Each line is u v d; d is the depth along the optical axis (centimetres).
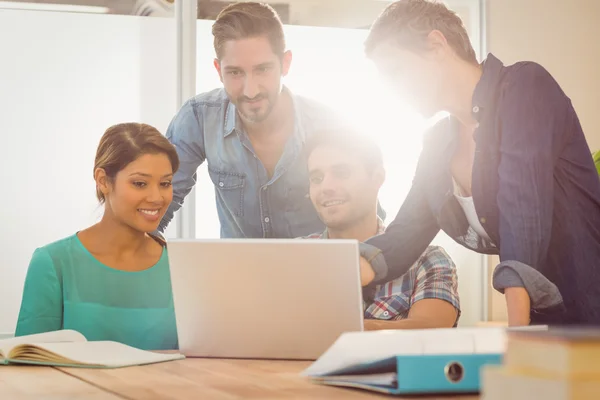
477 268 320
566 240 176
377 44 207
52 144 292
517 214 162
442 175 198
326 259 116
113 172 181
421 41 200
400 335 82
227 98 277
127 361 113
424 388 78
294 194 277
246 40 269
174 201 280
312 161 221
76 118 294
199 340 125
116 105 298
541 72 176
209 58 305
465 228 202
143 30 299
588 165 178
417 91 206
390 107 309
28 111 290
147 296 178
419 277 190
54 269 177
